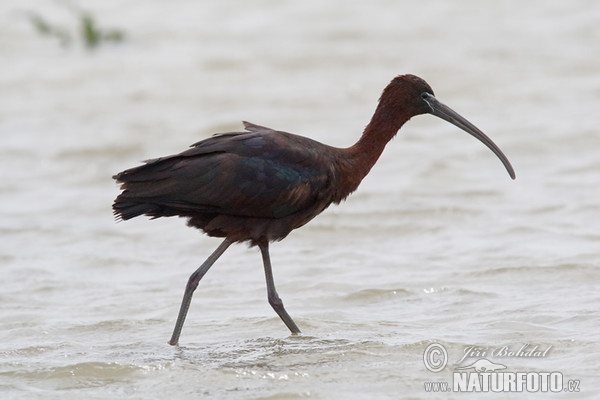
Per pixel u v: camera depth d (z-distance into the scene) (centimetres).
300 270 1577
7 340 1312
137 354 1245
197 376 1162
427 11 3247
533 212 1809
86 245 1744
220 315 1395
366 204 1884
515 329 1270
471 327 1292
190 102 2548
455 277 1503
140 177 1246
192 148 1264
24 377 1179
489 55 2806
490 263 1552
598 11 3159
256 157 1255
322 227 1777
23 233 1812
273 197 1255
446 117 1373
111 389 1143
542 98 2484
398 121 1359
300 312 1390
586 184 1948
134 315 1407
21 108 2570
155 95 2606
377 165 2131
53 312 1424
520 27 3056
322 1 3375
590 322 1279
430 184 1994
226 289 1505
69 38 3084
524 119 2344
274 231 1281
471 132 1377
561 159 2106
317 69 2762
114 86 2695
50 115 2508
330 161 1297
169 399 1104
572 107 2406
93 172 2156
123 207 1252
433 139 2273
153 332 1333
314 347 1245
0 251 1720
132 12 3359
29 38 3166
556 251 1584
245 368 1180
